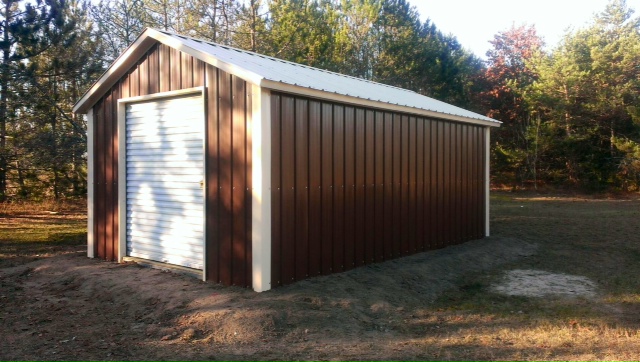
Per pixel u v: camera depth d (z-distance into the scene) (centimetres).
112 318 562
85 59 1589
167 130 741
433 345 499
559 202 2112
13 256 896
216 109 664
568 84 2569
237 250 639
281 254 638
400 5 2981
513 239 1119
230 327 514
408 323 579
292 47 2373
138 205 789
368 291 666
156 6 2272
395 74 2800
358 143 768
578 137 2547
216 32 2217
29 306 610
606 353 471
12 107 1466
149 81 755
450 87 2936
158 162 756
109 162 823
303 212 670
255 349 473
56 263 808
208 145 675
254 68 648
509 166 2800
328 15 2750
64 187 1720
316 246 692
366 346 490
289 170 647
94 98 834
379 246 814
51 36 1473
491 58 3516
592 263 926
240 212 635
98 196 843
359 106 766
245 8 2216
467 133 1077
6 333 517
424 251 932
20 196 1655
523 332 544
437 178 971
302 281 664
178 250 728
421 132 923
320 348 478
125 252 807
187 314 552
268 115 614
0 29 1408
